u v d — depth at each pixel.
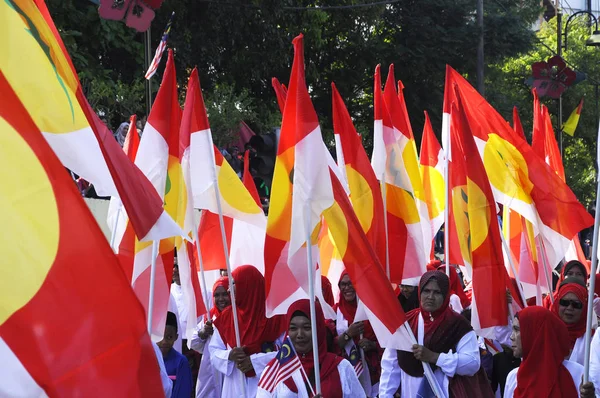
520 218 11.97
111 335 4.51
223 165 10.40
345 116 9.47
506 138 10.88
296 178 7.47
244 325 9.34
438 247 25.55
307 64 30.09
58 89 5.33
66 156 5.43
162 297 7.85
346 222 7.81
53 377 4.34
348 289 10.24
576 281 9.29
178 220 8.20
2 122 4.54
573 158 45.94
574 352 8.87
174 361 8.89
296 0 28.22
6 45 5.12
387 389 8.48
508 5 35.88
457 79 11.14
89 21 21.67
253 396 9.03
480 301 9.55
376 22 31.39
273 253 7.93
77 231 4.54
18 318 4.33
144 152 7.75
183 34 24.91
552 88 22.48
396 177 10.29
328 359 7.45
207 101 21.66
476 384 8.29
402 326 7.98
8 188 4.45
